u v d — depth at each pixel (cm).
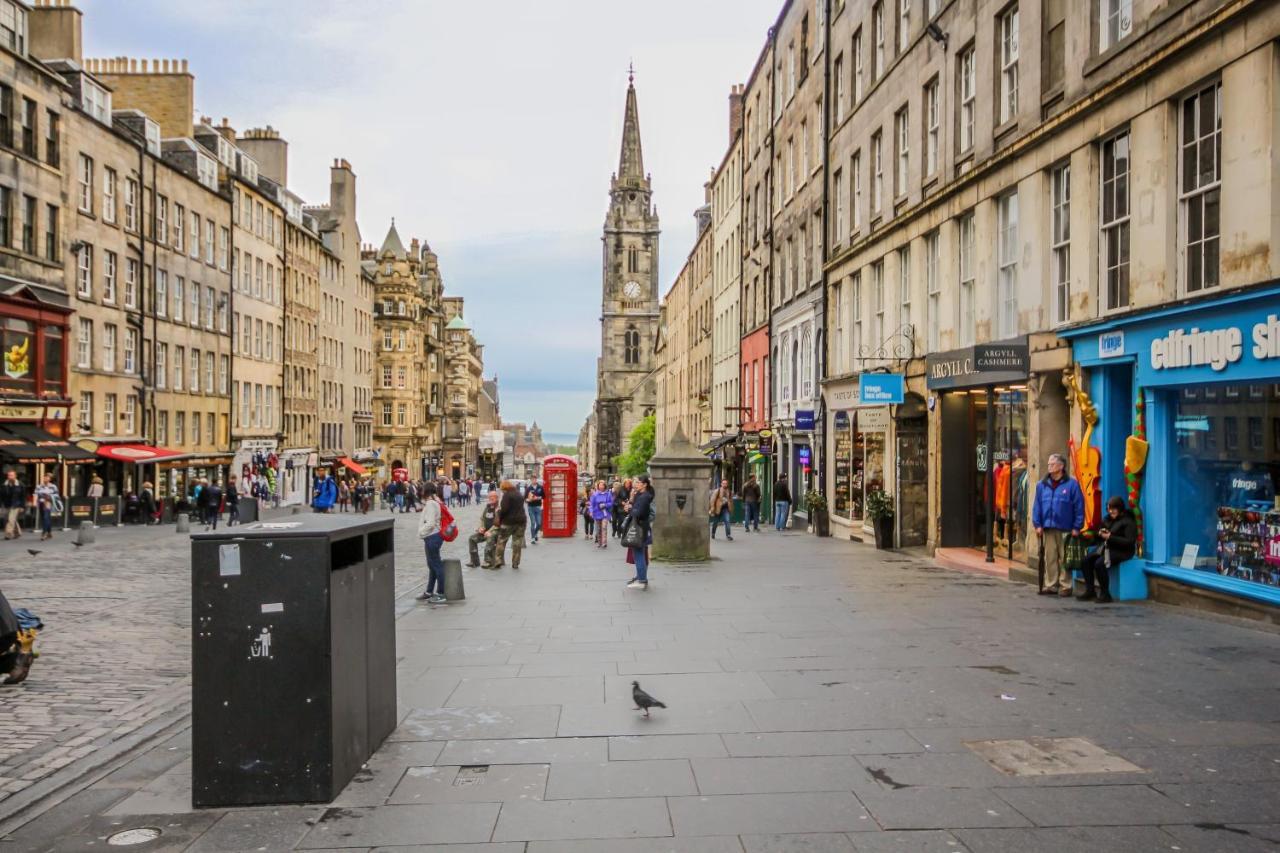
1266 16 1055
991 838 514
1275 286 1027
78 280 4078
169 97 5472
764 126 4147
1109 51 1370
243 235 5978
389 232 9906
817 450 3086
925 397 2114
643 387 14300
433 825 547
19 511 3183
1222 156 1141
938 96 2080
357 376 8644
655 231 14612
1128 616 1193
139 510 4100
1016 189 1716
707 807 566
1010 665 920
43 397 3594
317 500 4938
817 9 3155
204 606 587
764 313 4169
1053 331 1498
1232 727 702
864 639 1071
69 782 634
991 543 1788
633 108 14650
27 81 3616
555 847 514
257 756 586
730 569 1880
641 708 770
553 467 3147
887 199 2405
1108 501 1328
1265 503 1105
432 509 1483
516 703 809
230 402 5741
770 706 785
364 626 661
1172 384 1224
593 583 1684
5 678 939
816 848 507
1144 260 1288
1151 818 538
